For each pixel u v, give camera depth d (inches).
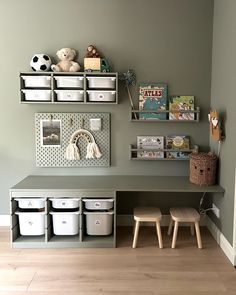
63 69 128.9
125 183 123.6
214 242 122.0
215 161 120.8
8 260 106.8
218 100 123.6
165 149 133.5
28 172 136.2
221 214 118.2
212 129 121.8
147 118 133.1
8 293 87.9
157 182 125.5
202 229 134.6
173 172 137.6
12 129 134.3
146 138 135.2
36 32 130.7
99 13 130.6
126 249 115.6
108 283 92.9
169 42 132.0
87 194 116.6
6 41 130.6
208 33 131.7
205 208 137.7
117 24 131.0
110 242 116.7
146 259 107.9
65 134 133.6
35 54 129.6
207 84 133.8
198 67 133.1
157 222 116.0
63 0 129.8
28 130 134.3
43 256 109.9
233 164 105.9
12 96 132.8
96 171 136.9
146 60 132.5
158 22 131.2
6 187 136.3
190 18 131.1
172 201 137.9
